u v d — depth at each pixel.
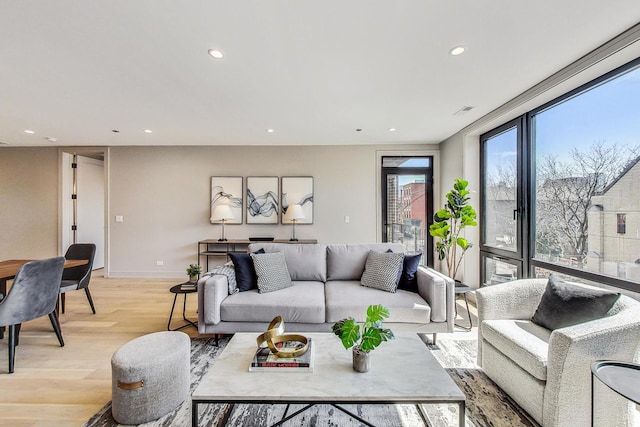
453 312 2.41
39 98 2.84
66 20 1.68
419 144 4.92
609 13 1.64
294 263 2.98
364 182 5.00
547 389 1.46
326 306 2.40
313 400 1.22
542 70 2.31
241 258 2.75
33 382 1.94
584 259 2.36
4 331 2.63
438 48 1.98
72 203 5.15
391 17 1.66
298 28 1.76
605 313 1.62
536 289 2.10
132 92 2.70
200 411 1.67
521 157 3.06
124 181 4.99
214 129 3.97
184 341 1.81
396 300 2.43
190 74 2.35
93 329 2.81
